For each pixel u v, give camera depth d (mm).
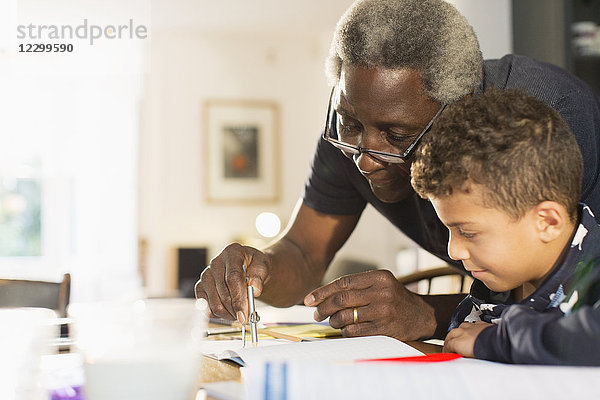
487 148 724
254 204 5645
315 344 798
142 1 3713
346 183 1393
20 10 3217
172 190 5477
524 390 526
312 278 1424
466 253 792
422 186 793
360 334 971
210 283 1067
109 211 5316
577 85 1096
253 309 925
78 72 5246
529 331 651
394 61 909
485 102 765
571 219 758
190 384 547
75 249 5242
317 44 5820
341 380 532
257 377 554
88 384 530
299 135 5781
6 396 579
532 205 727
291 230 1457
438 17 931
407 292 1027
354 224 1479
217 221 5551
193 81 5578
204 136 5562
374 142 975
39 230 5195
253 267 1122
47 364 778
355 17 951
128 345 528
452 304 1049
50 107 5219
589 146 1051
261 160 5680
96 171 5309
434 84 913
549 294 762
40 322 616
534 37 2912
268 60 5738
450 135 758
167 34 5527
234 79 5668
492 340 717
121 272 5289
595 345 603
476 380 540
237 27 5477
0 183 5137
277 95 5750
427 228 1271
